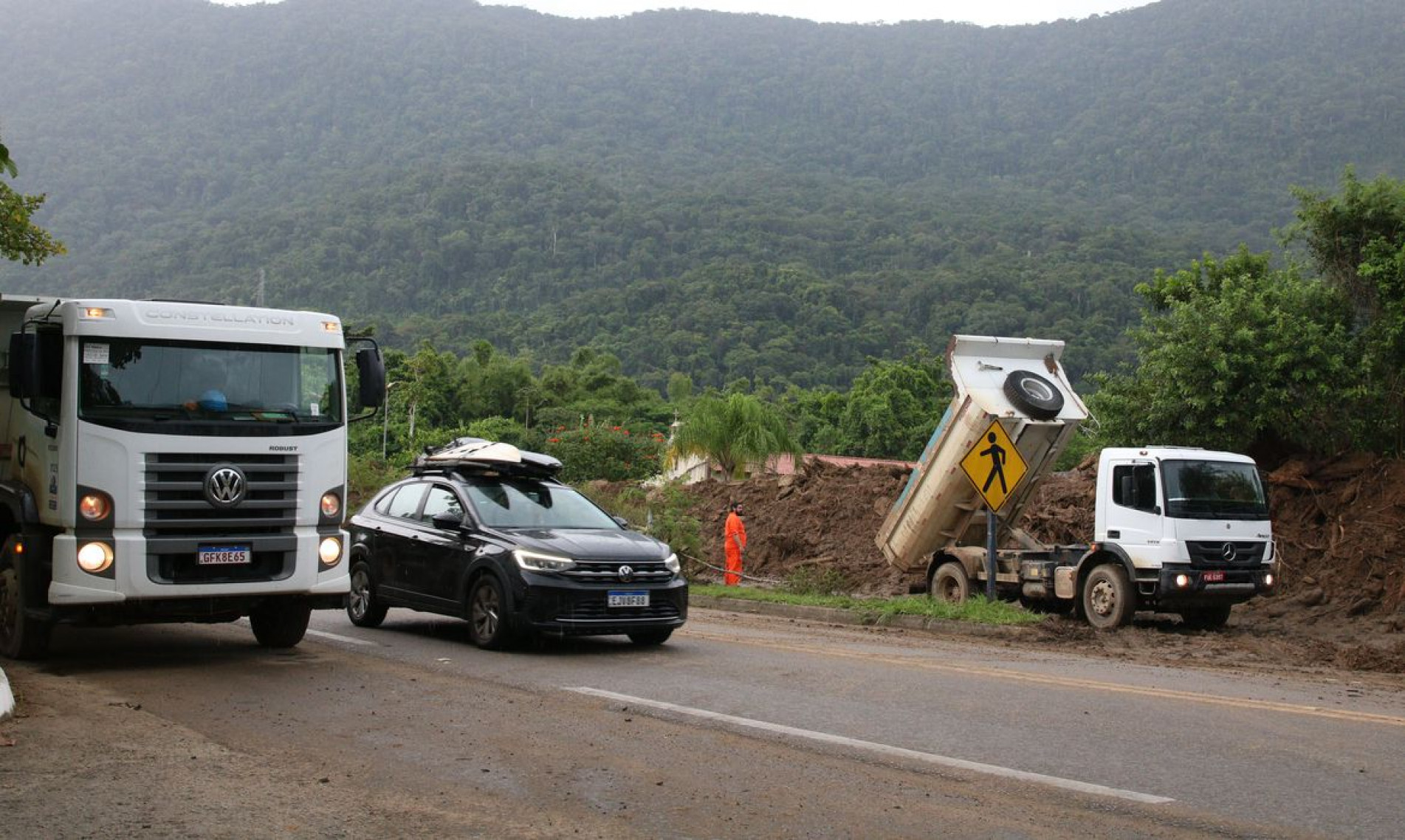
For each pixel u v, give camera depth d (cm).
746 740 815
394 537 1383
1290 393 2148
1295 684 1171
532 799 660
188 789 666
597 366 9912
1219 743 825
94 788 663
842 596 2006
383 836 589
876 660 1223
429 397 8350
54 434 1047
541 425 8294
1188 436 2198
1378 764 771
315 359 1132
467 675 1077
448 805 645
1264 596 1847
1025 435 1881
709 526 2839
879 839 597
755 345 16975
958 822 626
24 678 1010
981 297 17838
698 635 1444
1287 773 742
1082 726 874
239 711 901
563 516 1334
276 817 617
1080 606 1733
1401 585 1800
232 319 1095
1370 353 2148
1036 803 666
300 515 1105
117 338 1048
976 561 1895
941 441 1928
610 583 1219
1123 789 695
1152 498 1656
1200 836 610
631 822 620
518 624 1198
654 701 951
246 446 1078
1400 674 1312
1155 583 1644
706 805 652
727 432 3438
